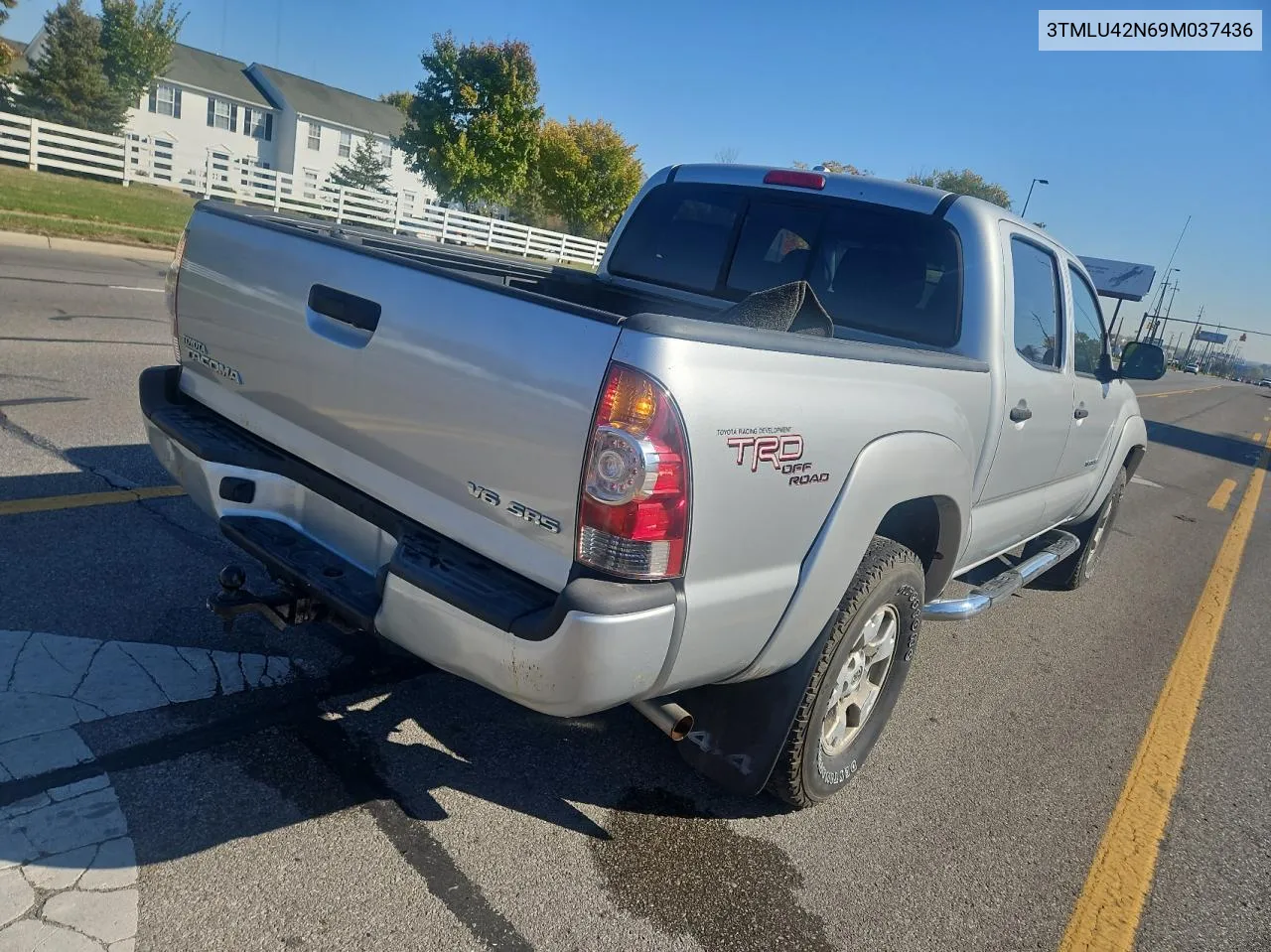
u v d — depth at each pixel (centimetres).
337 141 5272
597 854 289
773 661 281
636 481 218
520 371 235
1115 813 369
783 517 258
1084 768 403
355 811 287
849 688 330
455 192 3725
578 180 4869
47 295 1059
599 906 267
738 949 260
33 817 259
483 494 246
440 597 237
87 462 539
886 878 304
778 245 425
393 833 280
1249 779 416
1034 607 617
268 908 243
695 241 454
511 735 345
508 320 238
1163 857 344
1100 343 524
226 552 443
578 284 448
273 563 284
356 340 277
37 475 507
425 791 303
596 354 223
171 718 314
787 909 281
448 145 3581
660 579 229
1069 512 570
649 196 473
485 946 244
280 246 303
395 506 271
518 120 3700
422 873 266
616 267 481
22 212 1652
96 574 402
